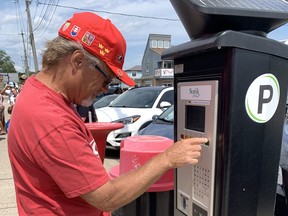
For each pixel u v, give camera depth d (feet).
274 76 4.27
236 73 3.95
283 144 6.86
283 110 4.50
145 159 5.93
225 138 4.08
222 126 4.09
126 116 19.01
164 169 3.89
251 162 4.27
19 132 3.63
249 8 4.09
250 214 4.42
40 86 3.80
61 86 3.86
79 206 3.91
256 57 4.06
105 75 3.94
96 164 3.67
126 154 6.15
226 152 4.09
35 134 3.50
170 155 3.92
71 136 3.54
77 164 3.53
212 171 4.29
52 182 3.72
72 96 3.93
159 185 6.00
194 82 4.50
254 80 4.09
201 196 4.58
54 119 3.52
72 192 3.56
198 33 4.65
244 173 4.25
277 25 4.35
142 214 6.10
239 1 4.47
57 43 3.78
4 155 19.94
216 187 4.28
